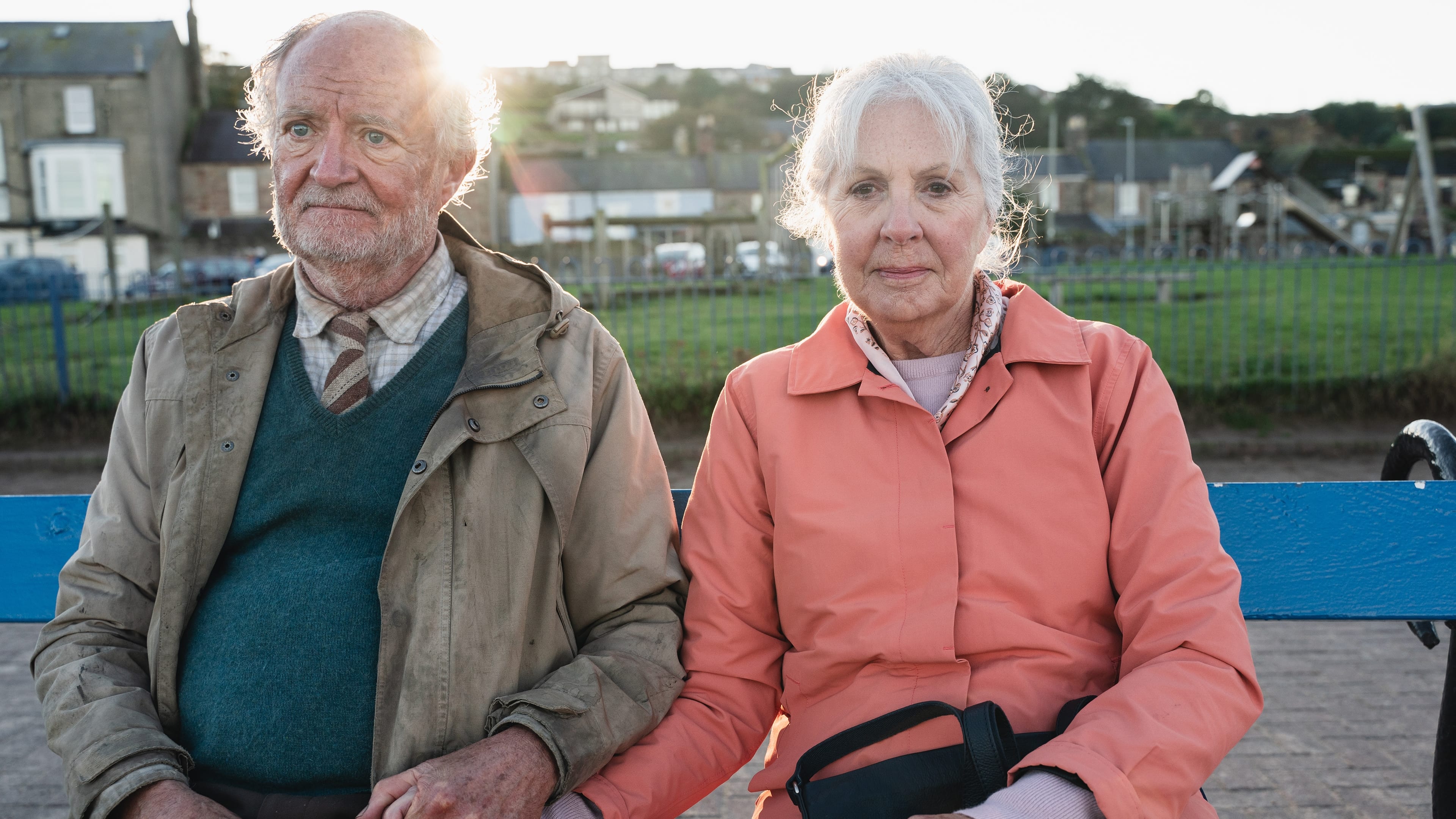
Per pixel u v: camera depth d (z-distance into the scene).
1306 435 8.57
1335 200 65.62
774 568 1.74
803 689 1.70
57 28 49.09
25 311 10.91
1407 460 2.05
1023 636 1.58
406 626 1.61
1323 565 1.89
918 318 1.69
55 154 46.78
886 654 1.60
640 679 1.63
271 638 1.64
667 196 60.97
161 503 1.74
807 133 1.84
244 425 1.73
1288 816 2.66
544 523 1.70
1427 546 1.87
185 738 1.67
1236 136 72.69
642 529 1.75
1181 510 1.58
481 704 1.59
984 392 1.69
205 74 59.72
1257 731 3.22
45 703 1.62
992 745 1.43
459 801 1.42
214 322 1.79
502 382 1.69
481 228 41.72
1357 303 15.18
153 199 47.97
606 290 13.38
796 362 1.78
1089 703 1.50
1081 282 18.58
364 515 1.70
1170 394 1.70
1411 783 2.83
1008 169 1.81
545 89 119.94
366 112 1.70
